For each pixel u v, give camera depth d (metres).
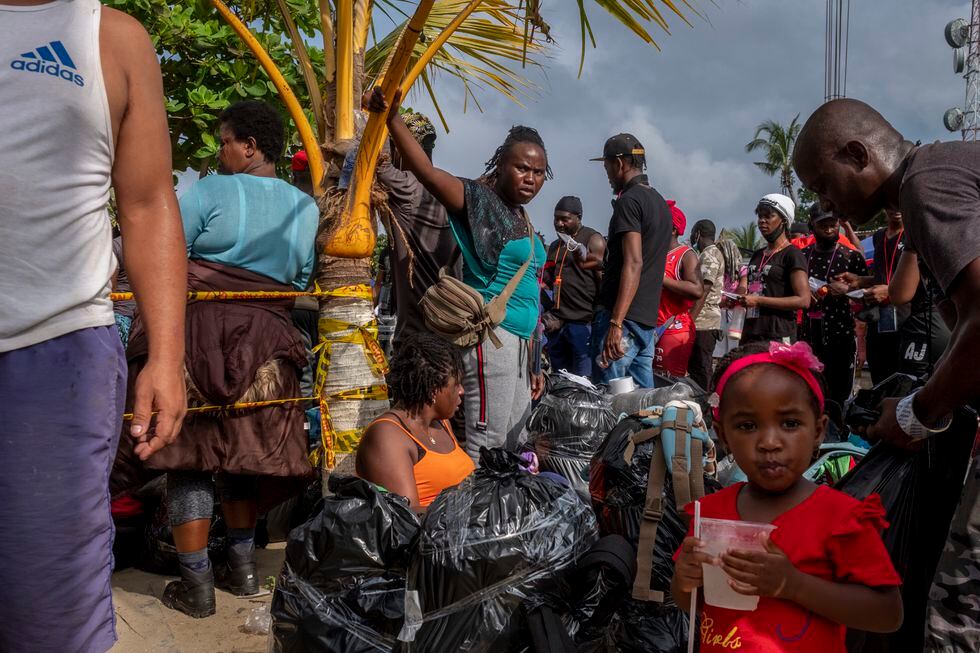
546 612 2.90
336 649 3.08
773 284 8.80
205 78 7.09
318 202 4.79
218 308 4.31
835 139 2.72
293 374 4.52
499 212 4.57
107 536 2.04
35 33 1.92
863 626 2.12
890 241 7.16
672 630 3.19
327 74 5.09
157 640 3.91
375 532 3.13
